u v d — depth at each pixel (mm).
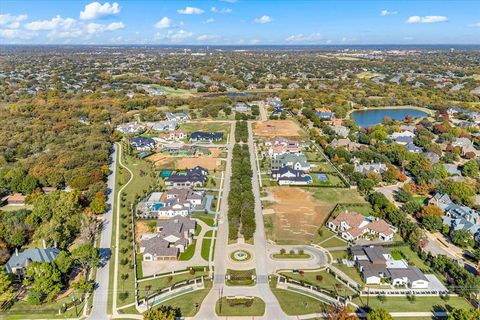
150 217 132625
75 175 154250
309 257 108438
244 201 137875
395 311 86562
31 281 95688
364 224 123062
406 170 181250
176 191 145500
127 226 126500
